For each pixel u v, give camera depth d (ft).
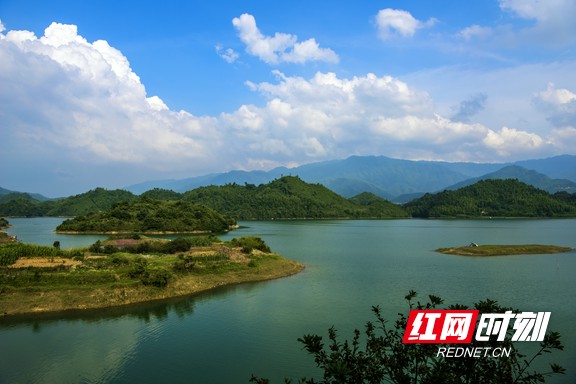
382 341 48.03
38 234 615.98
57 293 186.19
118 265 233.35
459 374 41.75
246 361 126.62
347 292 218.79
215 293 216.33
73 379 115.44
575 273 281.95
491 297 207.00
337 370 38.65
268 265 280.31
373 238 589.32
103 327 159.02
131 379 115.24
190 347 138.41
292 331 153.99
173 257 279.28
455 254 392.47
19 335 149.59
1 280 188.65
